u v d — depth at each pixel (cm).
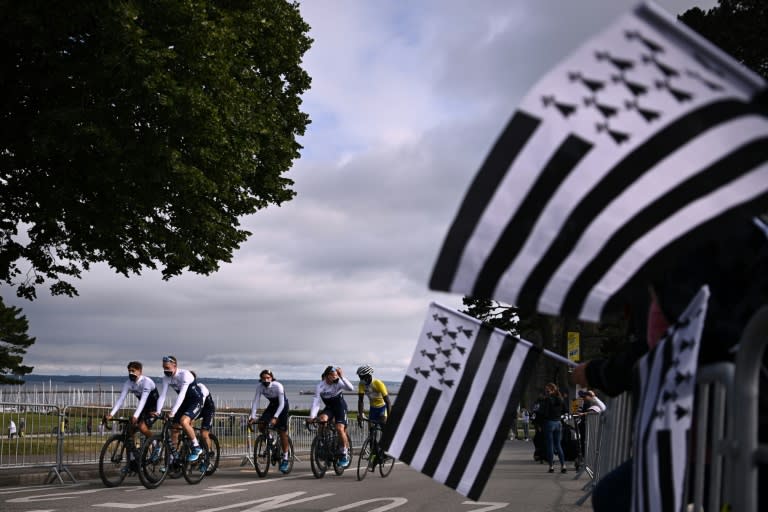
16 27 1562
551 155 186
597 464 937
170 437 1190
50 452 1281
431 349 379
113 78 1562
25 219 1930
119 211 1720
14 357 7162
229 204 2061
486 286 195
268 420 1395
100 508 855
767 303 204
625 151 182
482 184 191
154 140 1580
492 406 366
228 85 1722
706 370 209
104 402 1585
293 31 2177
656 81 178
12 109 1717
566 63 182
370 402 1333
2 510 837
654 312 242
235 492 1048
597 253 193
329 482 1228
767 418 192
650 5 176
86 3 1537
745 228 207
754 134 178
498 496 991
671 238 191
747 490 184
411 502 912
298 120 2241
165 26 1642
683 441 195
